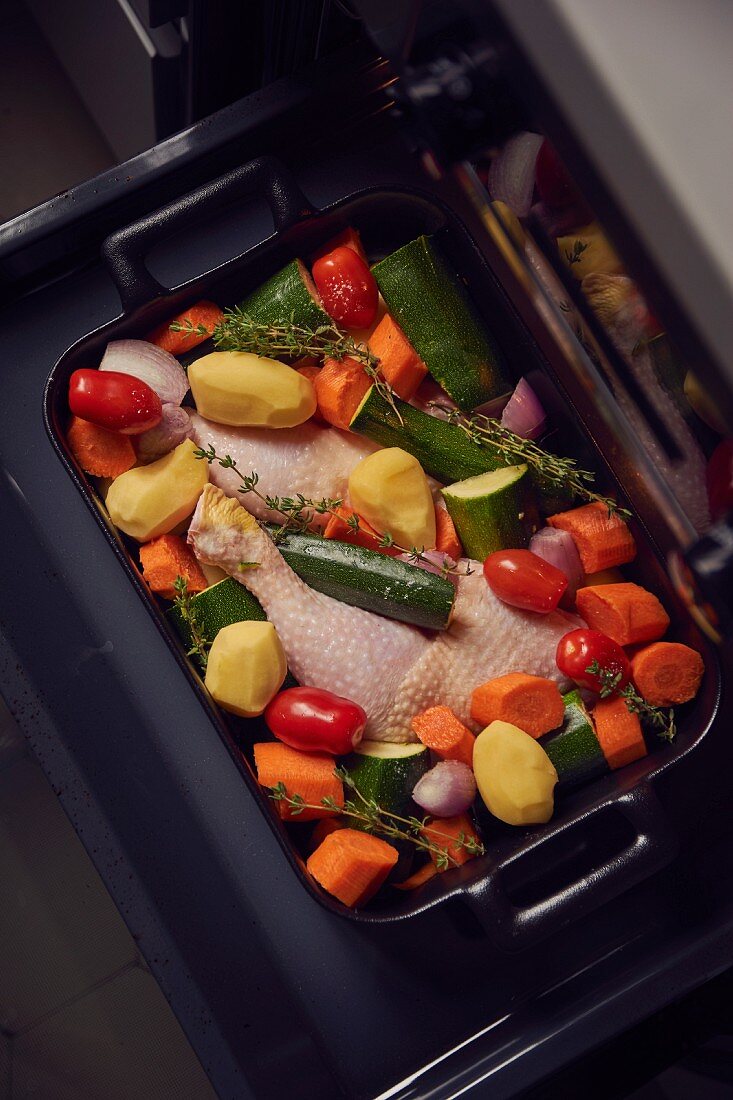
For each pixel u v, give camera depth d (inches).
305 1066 32.0
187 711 33.1
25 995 40.5
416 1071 32.1
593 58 19.8
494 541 31.8
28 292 34.4
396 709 31.3
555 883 32.4
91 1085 40.1
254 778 29.2
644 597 31.4
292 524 31.8
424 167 33.6
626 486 31.2
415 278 31.9
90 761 32.3
